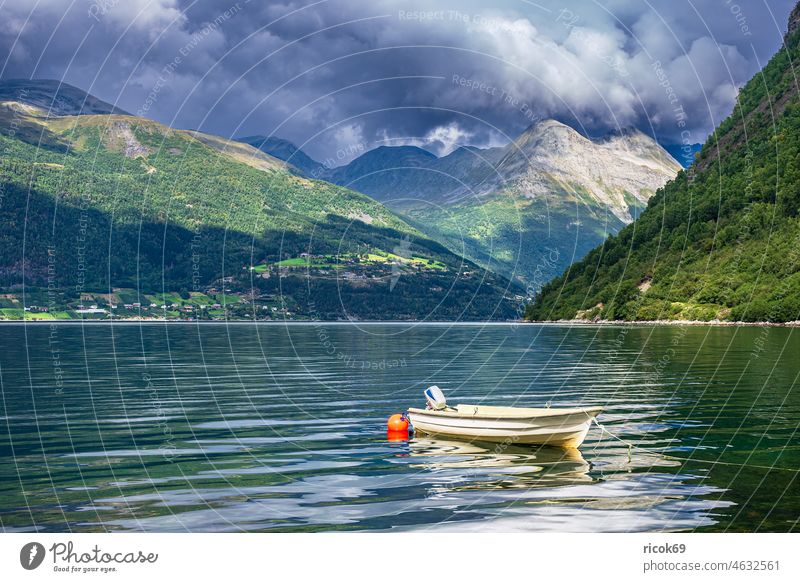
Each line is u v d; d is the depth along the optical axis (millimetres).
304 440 27469
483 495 19812
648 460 23484
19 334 114188
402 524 17672
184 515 18281
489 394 40406
